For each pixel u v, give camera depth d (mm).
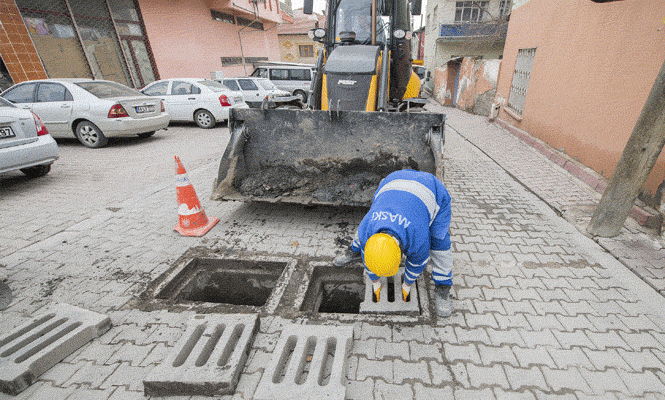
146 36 12641
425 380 1889
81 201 4438
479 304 2484
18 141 4582
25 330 2195
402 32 5227
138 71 12477
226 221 3812
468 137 8359
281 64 15016
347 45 5172
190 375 1842
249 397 1820
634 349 2086
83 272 2908
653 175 3559
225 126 10273
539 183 4930
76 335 2127
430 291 2629
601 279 2758
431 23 22500
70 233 3574
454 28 19000
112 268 2963
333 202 3346
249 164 3871
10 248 3291
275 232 3545
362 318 2344
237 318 2238
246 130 3689
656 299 2520
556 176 5199
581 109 5230
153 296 2615
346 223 3734
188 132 9430
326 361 2041
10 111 4523
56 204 4348
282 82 14648
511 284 2703
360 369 1962
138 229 3658
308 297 2695
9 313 2434
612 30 4500
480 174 5461
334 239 3393
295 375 1836
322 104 4770
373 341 2158
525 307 2449
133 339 2219
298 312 2422
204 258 3100
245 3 17266
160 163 6188
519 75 8258
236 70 18484
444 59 20562
